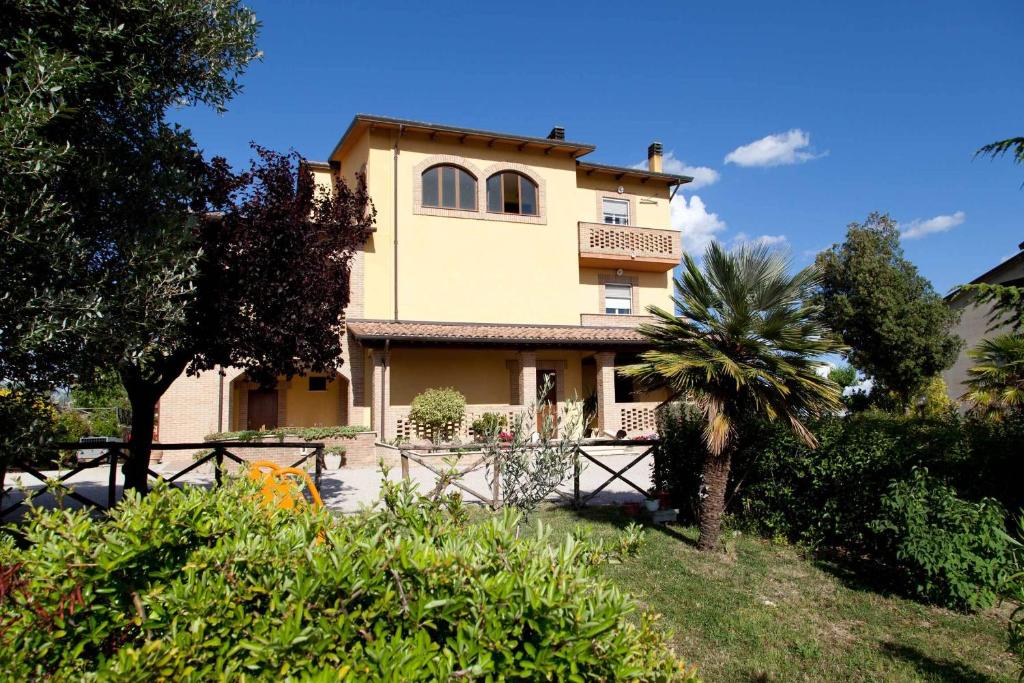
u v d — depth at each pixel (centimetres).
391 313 1998
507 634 213
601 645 211
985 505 598
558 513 1003
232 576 228
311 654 200
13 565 218
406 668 196
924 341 2552
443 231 2094
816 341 723
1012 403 955
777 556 766
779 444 836
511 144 2192
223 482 335
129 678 184
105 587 225
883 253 2728
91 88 522
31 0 466
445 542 265
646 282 2473
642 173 2409
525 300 2178
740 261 767
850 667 486
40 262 439
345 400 2039
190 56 607
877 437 734
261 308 901
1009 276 2328
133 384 883
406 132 2067
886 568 696
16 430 473
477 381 2066
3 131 398
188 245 581
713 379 759
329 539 252
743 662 494
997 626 559
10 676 200
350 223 1078
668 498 973
